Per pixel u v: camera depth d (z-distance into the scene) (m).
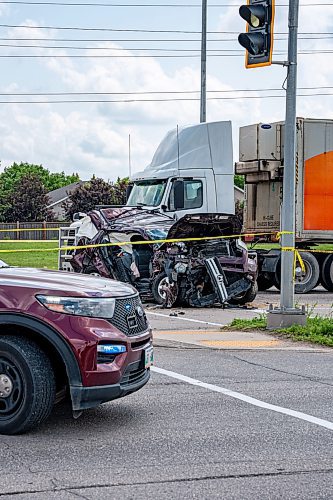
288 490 8.57
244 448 10.18
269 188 36.09
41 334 10.30
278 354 17.73
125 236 30.03
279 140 35.34
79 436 10.63
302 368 16.03
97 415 11.84
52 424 11.26
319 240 35.88
